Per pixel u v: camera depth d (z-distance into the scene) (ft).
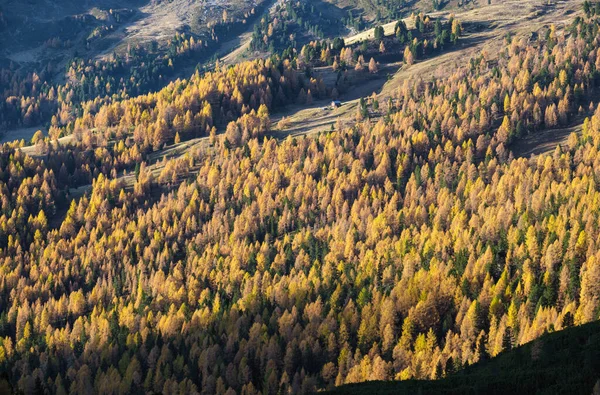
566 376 455.63
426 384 499.92
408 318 626.64
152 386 640.17
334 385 577.02
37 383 609.83
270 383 604.90
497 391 456.45
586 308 566.36
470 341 598.34
